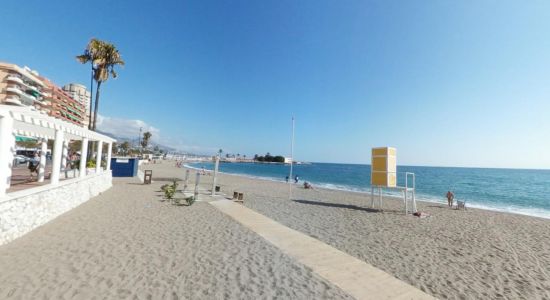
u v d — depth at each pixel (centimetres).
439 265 624
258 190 2227
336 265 577
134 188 1719
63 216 877
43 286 415
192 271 507
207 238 729
